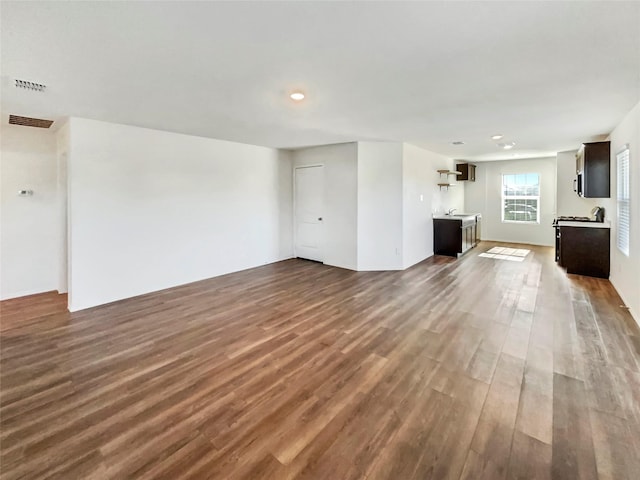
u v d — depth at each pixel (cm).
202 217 518
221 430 187
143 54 218
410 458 166
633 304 356
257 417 198
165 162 467
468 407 205
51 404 212
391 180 576
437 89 289
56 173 469
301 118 390
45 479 155
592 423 188
